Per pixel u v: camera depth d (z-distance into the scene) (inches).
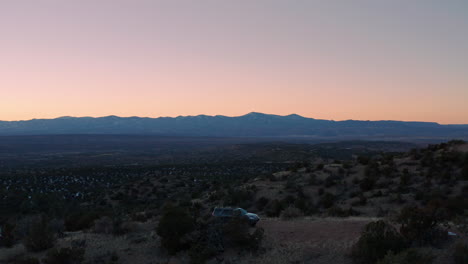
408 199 1278.3
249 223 876.0
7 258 734.5
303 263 598.5
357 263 562.3
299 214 1112.8
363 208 1254.3
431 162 1672.0
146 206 1982.0
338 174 1859.0
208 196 1920.5
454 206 978.1
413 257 490.0
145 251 749.9
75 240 837.8
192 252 676.7
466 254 497.4
